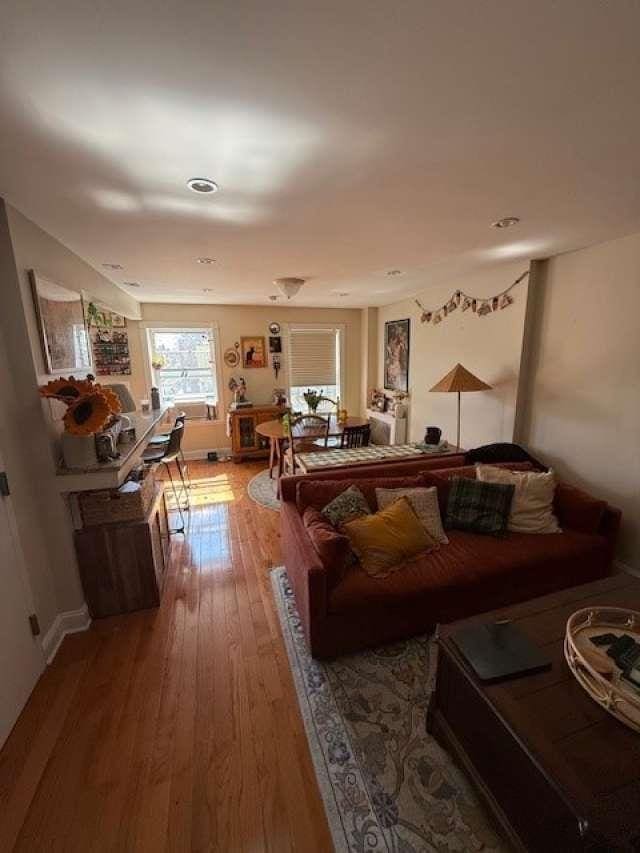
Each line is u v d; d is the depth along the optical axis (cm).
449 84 104
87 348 267
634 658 118
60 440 205
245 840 121
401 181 161
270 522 357
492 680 121
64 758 146
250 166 146
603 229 227
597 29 87
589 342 271
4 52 90
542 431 314
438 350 427
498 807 120
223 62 95
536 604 159
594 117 120
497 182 163
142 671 187
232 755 146
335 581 187
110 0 77
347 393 609
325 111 115
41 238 203
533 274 301
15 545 173
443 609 201
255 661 192
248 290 414
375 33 88
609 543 234
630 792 91
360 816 126
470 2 80
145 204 178
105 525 223
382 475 273
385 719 159
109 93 105
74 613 214
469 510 243
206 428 554
